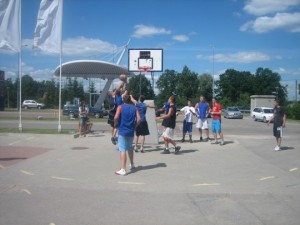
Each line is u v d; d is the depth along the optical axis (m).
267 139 18.06
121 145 9.50
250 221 6.11
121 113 9.46
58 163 11.04
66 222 5.96
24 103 81.69
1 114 48.84
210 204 7.08
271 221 6.11
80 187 8.22
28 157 12.02
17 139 16.62
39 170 9.98
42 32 19.36
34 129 21.47
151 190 8.04
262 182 8.86
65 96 86.62
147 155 12.66
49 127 25.36
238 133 23.73
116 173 9.50
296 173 9.92
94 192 7.83
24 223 5.91
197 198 7.48
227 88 121.94
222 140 15.60
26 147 14.25
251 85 120.81
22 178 9.01
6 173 9.56
